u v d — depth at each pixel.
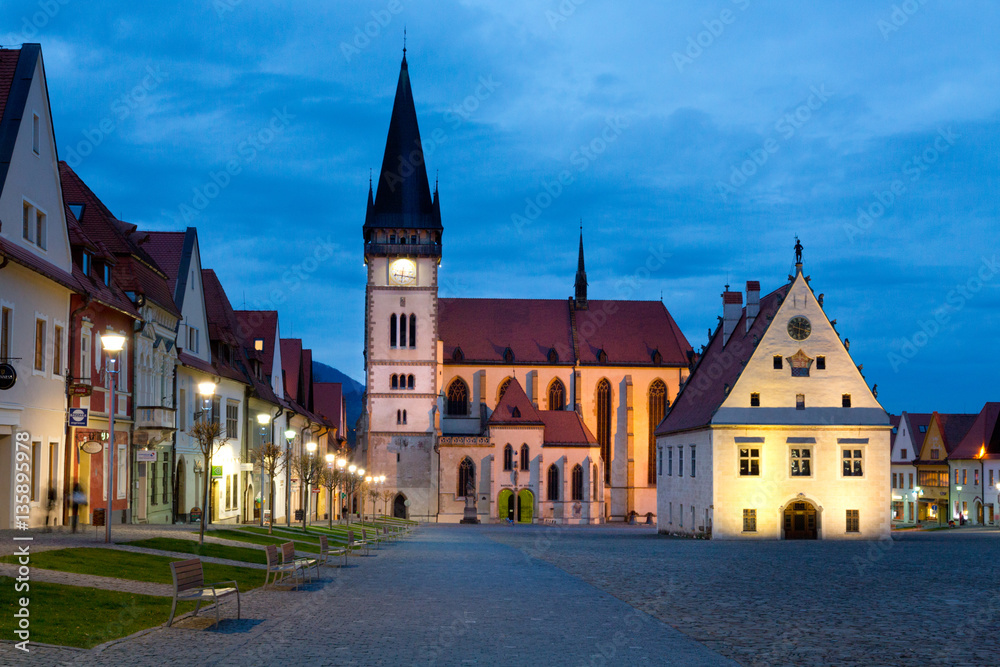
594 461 148.88
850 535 81.44
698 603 29.38
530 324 164.00
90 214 55.81
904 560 49.84
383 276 149.38
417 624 24.11
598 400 160.12
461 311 164.50
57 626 20.58
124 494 53.16
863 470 82.12
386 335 148.75
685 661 19.52
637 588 34.09
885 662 19.56
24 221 41.50
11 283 38.94
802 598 30.86
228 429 78.00
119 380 52.56
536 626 24.06
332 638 21.66
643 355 161.38
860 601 30.00
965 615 26.66
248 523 81.62
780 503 81.69
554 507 146.88
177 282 66.69
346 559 47.00
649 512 157.50
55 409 43.97
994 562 48.25
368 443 147.38
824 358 83.12
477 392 158.75
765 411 82.56
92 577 27.88
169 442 61.75
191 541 42.97
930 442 151.38
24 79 41.84
